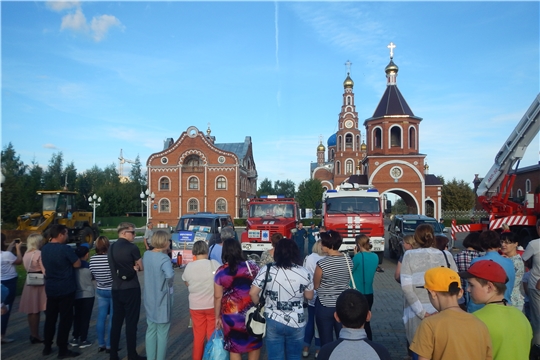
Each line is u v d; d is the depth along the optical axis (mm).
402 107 46219
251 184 70312
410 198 47438
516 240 6164
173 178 57812
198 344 6449
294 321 5035
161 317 6492
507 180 20812
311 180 71938
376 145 47469
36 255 7879
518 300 5949
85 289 7754
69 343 7840
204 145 57562
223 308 5574
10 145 56219
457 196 63531
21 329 8906
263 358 7176
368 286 6852
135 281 6859
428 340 3455
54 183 61969
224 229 8602
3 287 6926
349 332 3439
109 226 62312
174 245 18391
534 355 5793
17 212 41062
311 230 21750
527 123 19672
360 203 19016
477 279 3879
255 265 5746
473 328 3393
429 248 5492
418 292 5312
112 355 6750
